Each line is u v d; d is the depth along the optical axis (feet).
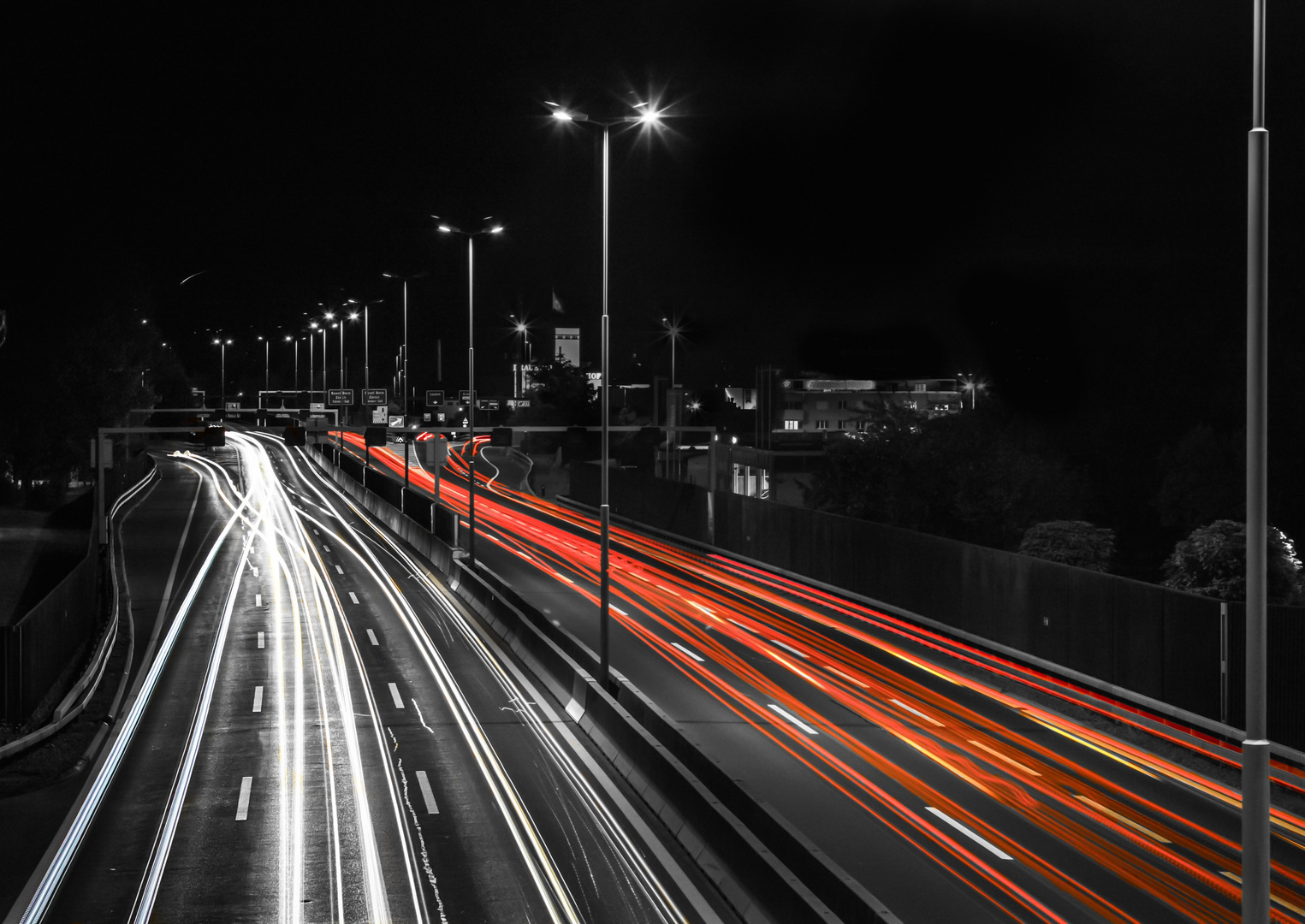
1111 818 73.51
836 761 86.89
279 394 520.83
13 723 100.32
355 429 510.17
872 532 160.45
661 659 126.41
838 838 68.80
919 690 112.16
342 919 55.21
